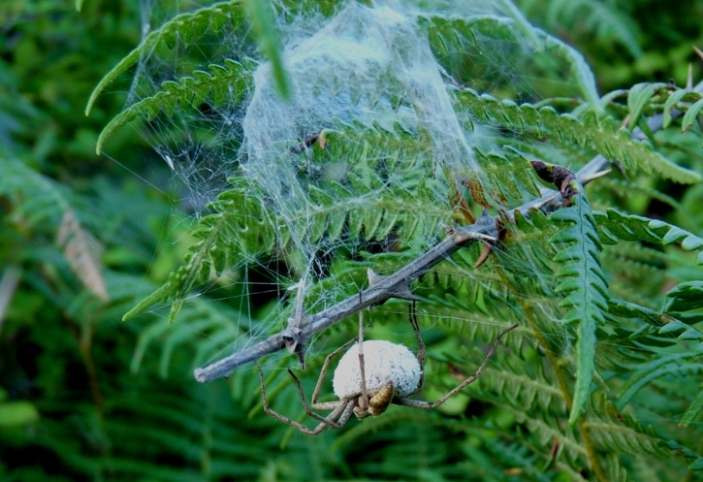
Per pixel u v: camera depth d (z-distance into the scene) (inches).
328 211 7.0
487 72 9.7
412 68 6.9
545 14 12.6
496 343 7.3
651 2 13.0
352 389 7.2
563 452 7.6
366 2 7.0
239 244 7.1
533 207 6.7
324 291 7.2
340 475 10.2
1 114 13.2
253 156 7.3
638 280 9.0
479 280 7.3
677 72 12.7
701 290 6.4
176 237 12.4
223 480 10.5
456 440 10.1
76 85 14.3
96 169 14.4
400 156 7.0
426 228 7.0
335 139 6.9
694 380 7.7
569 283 6.2
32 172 11.9
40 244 12.2
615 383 8.0
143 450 10.8
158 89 10.3
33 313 11.8
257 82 7.1
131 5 14.1
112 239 12.1
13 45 15.0
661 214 11.2
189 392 11.1
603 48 12.9
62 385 11.6
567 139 6.8
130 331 11.9
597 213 6.6
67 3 14.4
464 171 6.8
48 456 10.9
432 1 7.6
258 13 5.6
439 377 7.8
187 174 9.2
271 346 6.4
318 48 7.1
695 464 7.0
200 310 10.3
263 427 10.9
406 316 7.8
